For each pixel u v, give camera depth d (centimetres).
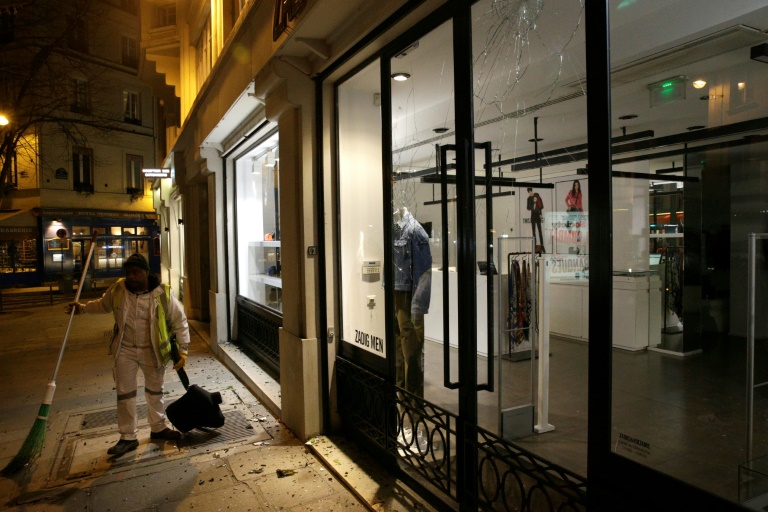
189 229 1065
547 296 329
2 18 1058
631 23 254
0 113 1030
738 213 384
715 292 406
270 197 634
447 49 322
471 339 254
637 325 419
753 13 264
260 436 412
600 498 181
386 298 334
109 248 2452
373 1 302
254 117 544
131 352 394
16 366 679
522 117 397
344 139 398
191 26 870
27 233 2211
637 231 437
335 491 318
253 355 648
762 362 264
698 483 194
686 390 316
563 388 388
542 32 305
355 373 373
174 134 1284
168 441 404
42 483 335
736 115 339
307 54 382
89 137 2419
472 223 254
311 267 394
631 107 337
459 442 260
